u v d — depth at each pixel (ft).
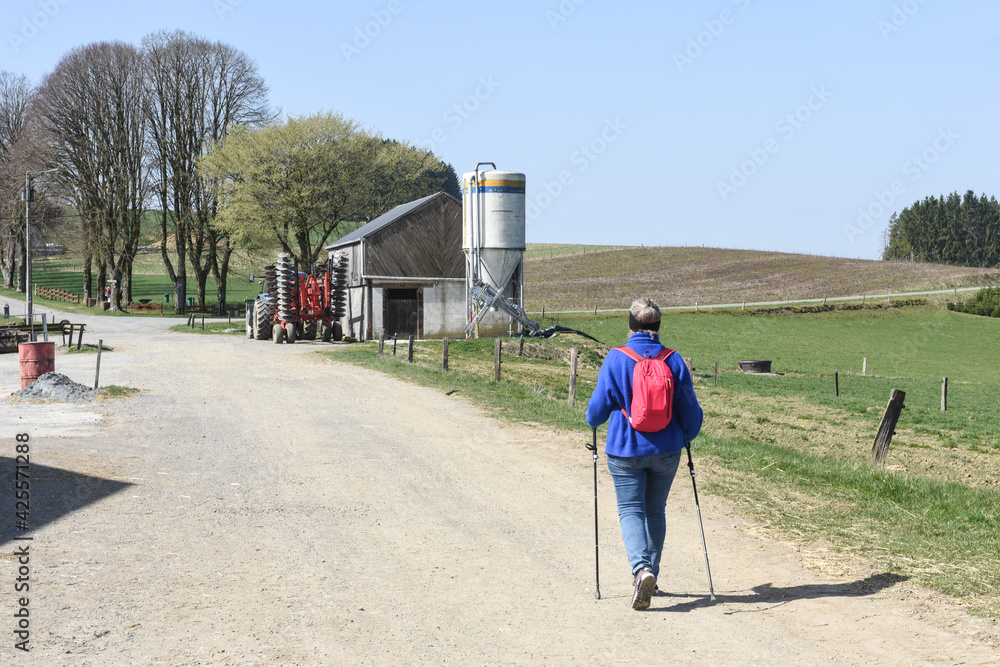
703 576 19.04
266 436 39.45
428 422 44.21
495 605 16.92
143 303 226.58
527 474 31.24
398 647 14.55
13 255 272.10
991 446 55.67
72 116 191.01
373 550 21.04
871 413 70.33
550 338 116.37
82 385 55.36
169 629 15.24
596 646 14.69
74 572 18.60
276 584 18.10
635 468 16.85
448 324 124.26
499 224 117.80
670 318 212.02
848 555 20.52
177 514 24.40
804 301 249.34
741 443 40.83
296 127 175.22
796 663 13.92
